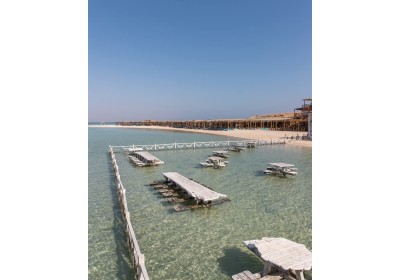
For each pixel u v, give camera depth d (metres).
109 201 13.30
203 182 17.41
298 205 12.69
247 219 10.98
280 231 9.84
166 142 46.88
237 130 76.75
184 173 20.20
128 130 109.44
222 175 19.50
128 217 9.05
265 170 20.44
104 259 7.98
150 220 10.88
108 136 66.81
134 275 7.17
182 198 13.52
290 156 28.80
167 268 7.54
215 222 10.68
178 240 9.20
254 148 35.84
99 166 23.00
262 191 15.19
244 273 6.64
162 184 16.31
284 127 69.56
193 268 7.52
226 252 8.38
